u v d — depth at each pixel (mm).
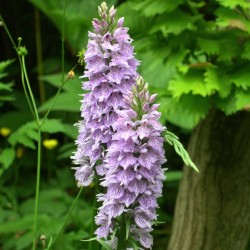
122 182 699
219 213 986
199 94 902
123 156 699
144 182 708
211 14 950
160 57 936
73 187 1283
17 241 1020
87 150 763
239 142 967
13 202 1161
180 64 913
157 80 1172
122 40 744
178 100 905
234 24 848
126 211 716
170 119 1146
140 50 954
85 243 1031
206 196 988
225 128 967
